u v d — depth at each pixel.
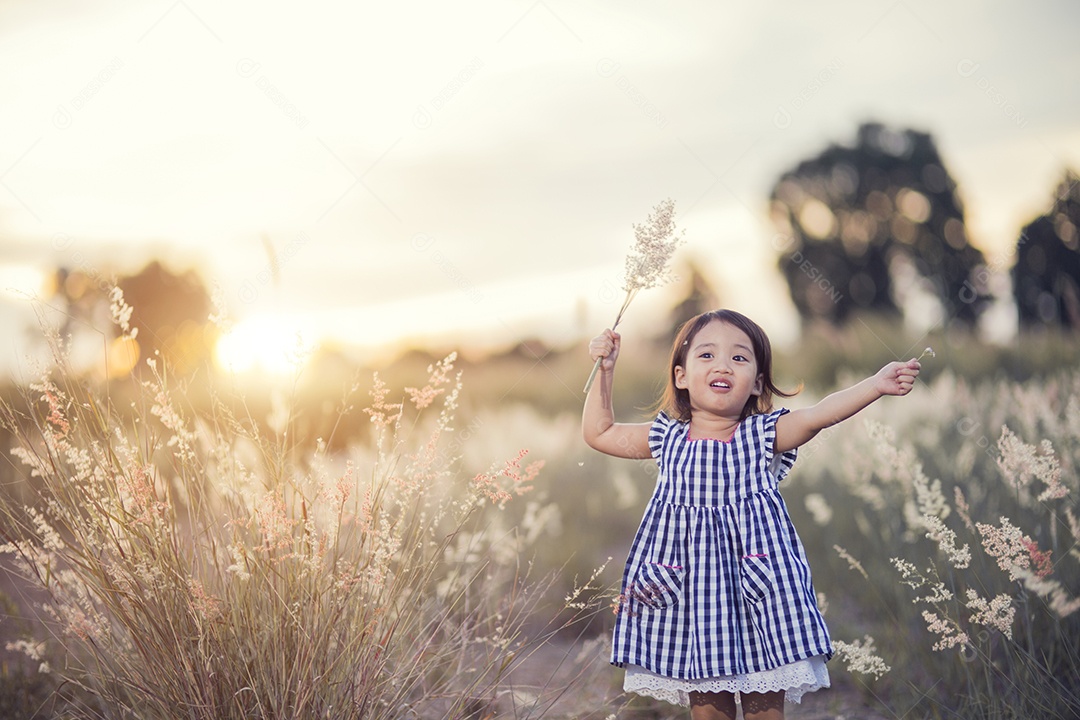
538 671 3.88
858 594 4.70
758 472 2.86
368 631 2.64
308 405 4.32
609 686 3.73
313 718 2.54
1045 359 8.64
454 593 3.50
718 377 2.97
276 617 2.58
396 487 2.94
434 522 3.10
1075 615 3.38
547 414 12.98
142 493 2.60
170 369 3.01
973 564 3.71
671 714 3.51
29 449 2.79
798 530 5.79
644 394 13.66
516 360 14.89
